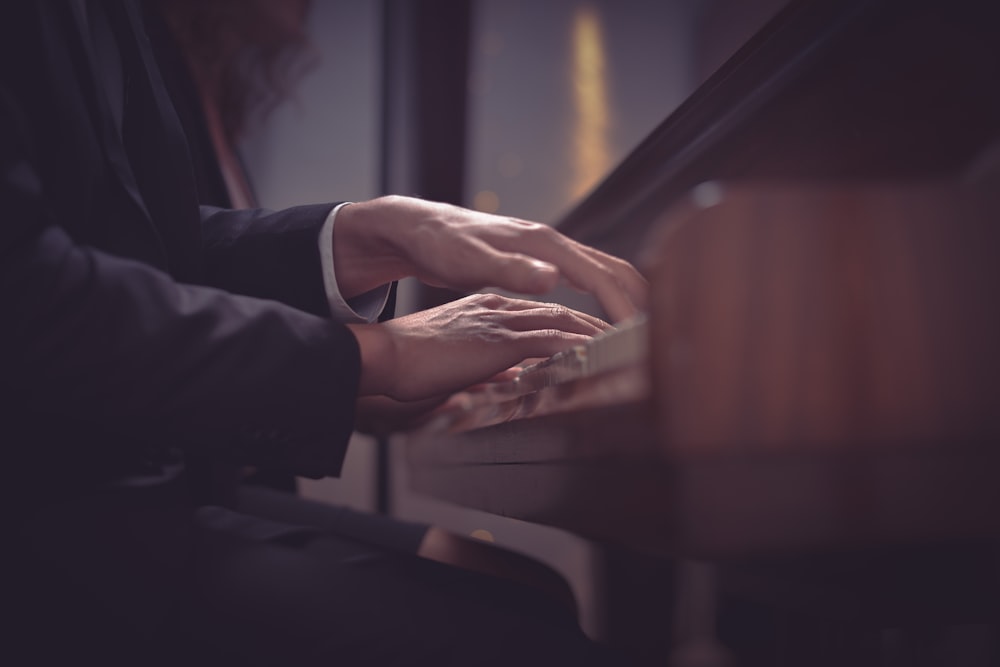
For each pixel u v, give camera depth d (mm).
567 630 636
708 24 2209
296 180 2574
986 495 372
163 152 713
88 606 553
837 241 366
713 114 939
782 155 913
